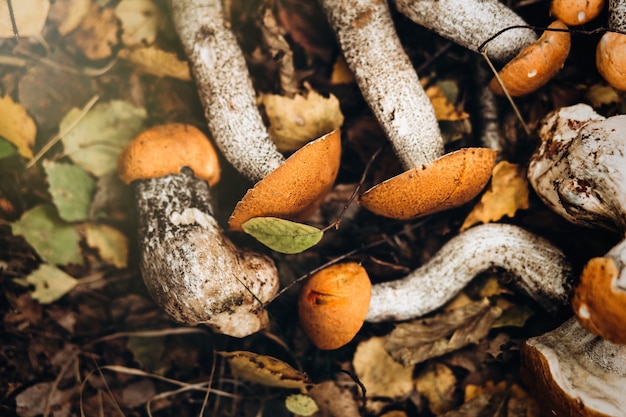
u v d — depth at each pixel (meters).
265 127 0.42
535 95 0.43
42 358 0.42
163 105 0.44
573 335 0.39
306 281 0.41
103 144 0.44
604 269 0.34
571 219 0.40
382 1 0.40
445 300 0.43
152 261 0.39
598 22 0.40
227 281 0.38
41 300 0.42
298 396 0.42
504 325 0.43
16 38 0.43
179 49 0.43
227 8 0.43
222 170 0.44
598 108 0.42
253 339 0.44
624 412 0.36
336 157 0.39
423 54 0.44
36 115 0.43
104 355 0.43
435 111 0.44
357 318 0.39
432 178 0.37
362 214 0.45
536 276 0.41
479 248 0.42
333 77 0.44
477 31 0.40
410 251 0.45
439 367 0.43
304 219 0.42
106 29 0.43
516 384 0.42
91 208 0.43
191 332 0.44
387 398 0.43
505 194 0.43
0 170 0.43
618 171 0.36
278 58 0.43
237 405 0.43
